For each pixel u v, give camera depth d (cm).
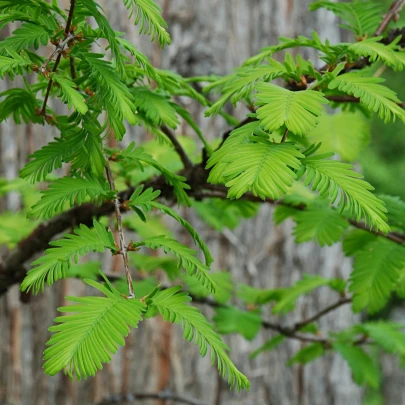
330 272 259
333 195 91
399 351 141
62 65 101
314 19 245
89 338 88
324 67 102
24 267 125
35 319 227
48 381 228
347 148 129
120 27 224
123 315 89
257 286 247
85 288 228
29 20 95
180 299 91
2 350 226
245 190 90
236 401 244
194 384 237
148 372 233
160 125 104
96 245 92
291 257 251
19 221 149
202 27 233
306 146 107
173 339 235
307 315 257
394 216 109
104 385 230
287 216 120
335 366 262
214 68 235
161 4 231
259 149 91
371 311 110
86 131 96
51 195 95
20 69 94
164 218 231
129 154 100
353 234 113
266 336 248
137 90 103
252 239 246
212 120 227
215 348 90
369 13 107
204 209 153
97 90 96
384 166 624
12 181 152
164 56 230
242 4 239
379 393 590
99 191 95
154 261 150
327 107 162
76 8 95
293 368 253
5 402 226
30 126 226
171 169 119
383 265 109
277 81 136
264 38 242
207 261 96
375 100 93
